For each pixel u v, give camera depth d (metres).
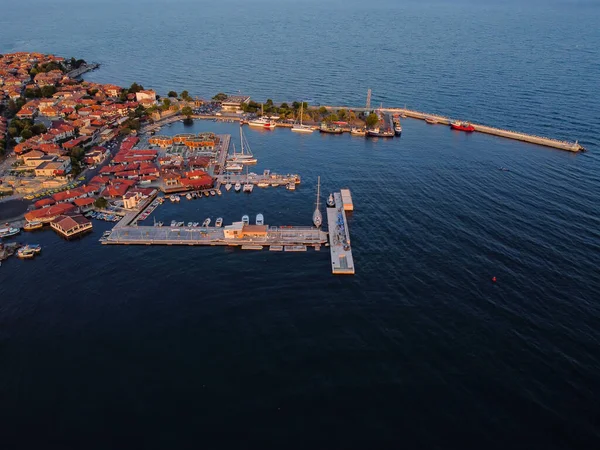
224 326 122.19
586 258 151.38
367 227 174.62
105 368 108.62
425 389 102.88
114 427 93.88
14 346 115.44
